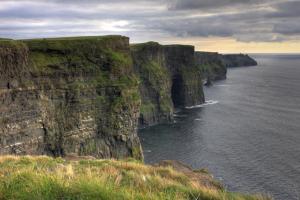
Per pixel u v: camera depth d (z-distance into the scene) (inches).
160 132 6476.4
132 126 5334.6
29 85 4247.0
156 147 5364.2
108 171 707.4
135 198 445.7
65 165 778.8
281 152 4840.1
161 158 4815.5
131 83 5408.5
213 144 5334.6
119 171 709.9
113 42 5565.9
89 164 815.7
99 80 5113.2
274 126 6589.6
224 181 3705.7
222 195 575.2
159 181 618.2
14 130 4003.4
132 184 584.4
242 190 3427.7
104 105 5098.4
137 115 5447.8
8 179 471.2
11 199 410.0
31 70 4350.4
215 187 749.3
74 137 4736.7
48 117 4471.0
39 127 4352.9
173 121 7608.3
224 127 6594.5
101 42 5344.5
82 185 439.2
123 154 5196.9
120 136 5152.6
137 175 650.2
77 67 4904.0
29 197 413.7
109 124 5103.3
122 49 5738.2
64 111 4697.3
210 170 4099.4
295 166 4212.6
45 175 483.2
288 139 5600.4
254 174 3929.6
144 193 512.1
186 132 6304.1
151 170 772.0
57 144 4576.8
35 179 461.1
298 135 5876.0
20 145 4065.0
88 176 521.0
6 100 3934.5
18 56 4143.7
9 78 4001.0
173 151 5073.8
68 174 555.5
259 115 7736.2
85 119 4869.6
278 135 5880.9
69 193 427.8
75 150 4741.6
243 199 581.3
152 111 7662.4
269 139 5605.3
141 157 5004.9
